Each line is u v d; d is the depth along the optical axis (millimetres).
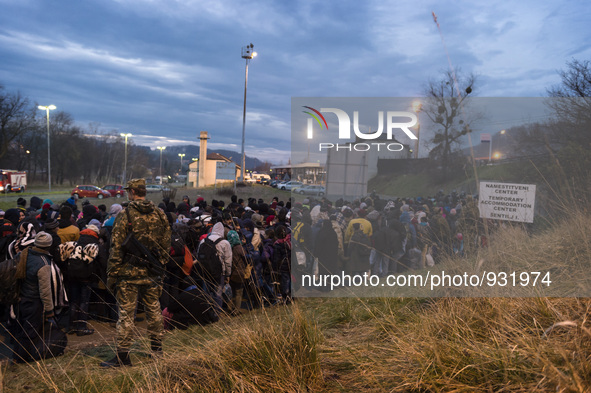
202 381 2299
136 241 3324
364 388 2016
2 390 2953
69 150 67375
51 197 37750
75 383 2943
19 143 62594
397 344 2316
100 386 2789
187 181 69375
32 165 69000
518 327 2258
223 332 2828
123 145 78000
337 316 3135
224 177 44438
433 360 1979
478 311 2504
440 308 2617
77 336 4570
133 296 3379
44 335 3812
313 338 2455
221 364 2314
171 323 4379
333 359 2416
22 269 3734
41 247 3867
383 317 2895
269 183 56438
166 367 2523
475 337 2256
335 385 2105
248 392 2090
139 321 4992
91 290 4848
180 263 4547
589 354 1779
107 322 5031
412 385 1874
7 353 3990
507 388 1678
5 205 25250
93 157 73562
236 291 4793
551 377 1551
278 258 4660
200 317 4398
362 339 2682
